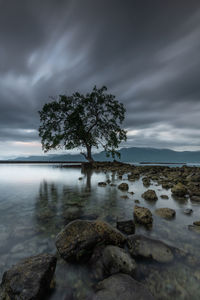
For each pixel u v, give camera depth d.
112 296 1.58
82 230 2.67
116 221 3.83
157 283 1.89
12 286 1.67
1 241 2.79
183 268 2.14
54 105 25.72
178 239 2.93
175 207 5.04
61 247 2.40
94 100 26.97
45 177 13.47
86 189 8.00
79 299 1.68
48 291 1.79
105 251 2.31
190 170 18.98
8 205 5.06
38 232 3.16
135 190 7.88
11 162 51.28
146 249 2.44
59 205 5.09
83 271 2.13
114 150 27.81
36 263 1.96
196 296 1.70
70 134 26.38
